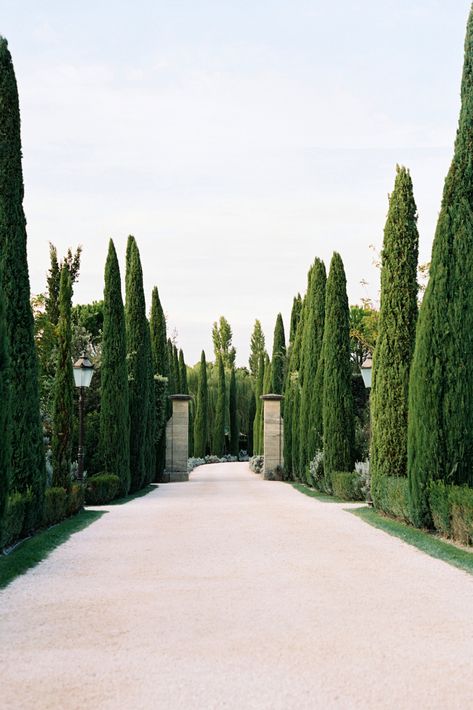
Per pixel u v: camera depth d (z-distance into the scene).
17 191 14.59
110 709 4.82
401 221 17.98
